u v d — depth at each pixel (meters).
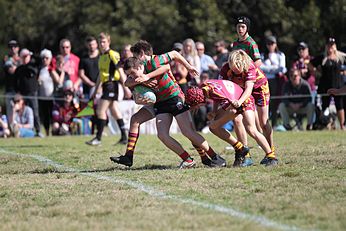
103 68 40.56
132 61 25.80
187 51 48.06
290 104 50.22
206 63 51.72
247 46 30.62
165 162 29.95
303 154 30.88
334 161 27.77
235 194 21.23
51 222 18.28
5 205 20.80
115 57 40.41
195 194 21.44
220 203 20.02
